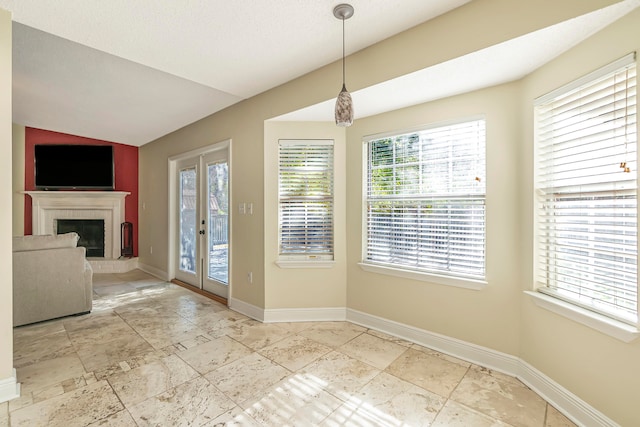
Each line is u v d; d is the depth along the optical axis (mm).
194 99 3486
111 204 5742
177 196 4926
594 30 1601
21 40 2379
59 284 3246
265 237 3207
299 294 3229
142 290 4445
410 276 2717
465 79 2174
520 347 2186
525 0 1647
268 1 1780
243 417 1756
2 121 1879
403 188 2809
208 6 1816
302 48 2318
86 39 2166
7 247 1912
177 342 2727
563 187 1890
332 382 2107
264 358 2434
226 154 3871
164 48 2293
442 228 2580
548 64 1923
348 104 1777
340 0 1780
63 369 2266
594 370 1648
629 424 1480
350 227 3146
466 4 1840
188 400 1907
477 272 2404
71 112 3994
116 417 1747
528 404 1889
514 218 2205
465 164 2463
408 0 1793
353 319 3160
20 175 5355
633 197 1519
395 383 2100
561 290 1921
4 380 1889
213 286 4188
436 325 2586
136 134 5004
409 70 2092
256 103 3281
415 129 2674
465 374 2215
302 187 3223
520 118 2166
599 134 1661
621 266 1572
